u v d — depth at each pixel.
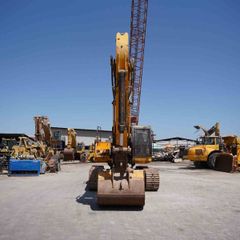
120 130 12.23
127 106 12.51
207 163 32.75
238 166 29.42
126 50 12.46
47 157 30.48
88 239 8.07
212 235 8.48
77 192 15.91
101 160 15.60
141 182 11.62
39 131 32.69
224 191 16.55
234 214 11.00
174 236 8.37
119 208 11.91
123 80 12.24
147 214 10.95
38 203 12.86
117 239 8.08
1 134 41.66
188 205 12.57
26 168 25.38
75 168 36.09
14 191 16.23
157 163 48.50
